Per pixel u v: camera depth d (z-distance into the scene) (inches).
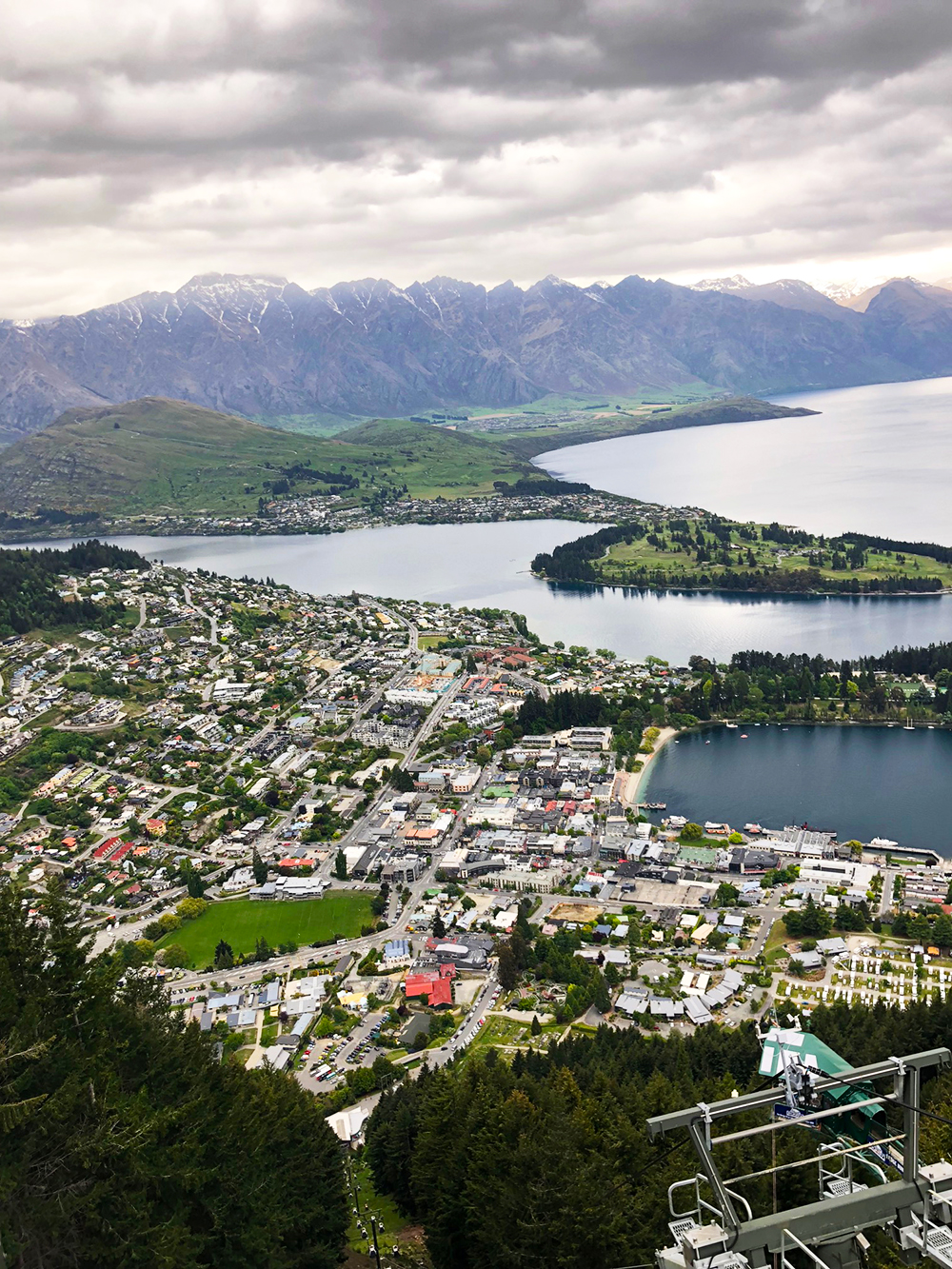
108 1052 3435.0
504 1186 3705.7
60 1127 2950.3
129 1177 2950.3
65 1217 2736.2
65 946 3476.9
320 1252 3922.2
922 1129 3902.6
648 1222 3415.4
